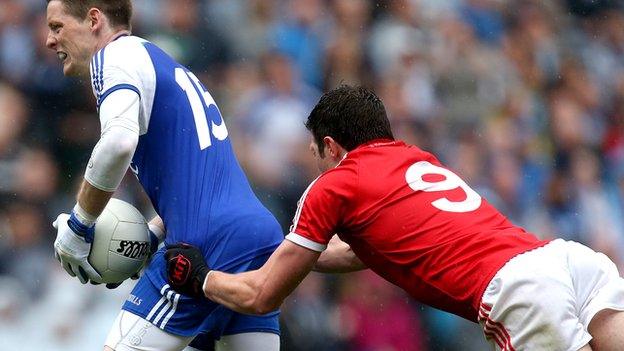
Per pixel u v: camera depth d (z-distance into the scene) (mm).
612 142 41562
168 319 14078
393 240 13922
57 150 30812
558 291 13297
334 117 14570
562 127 40562
